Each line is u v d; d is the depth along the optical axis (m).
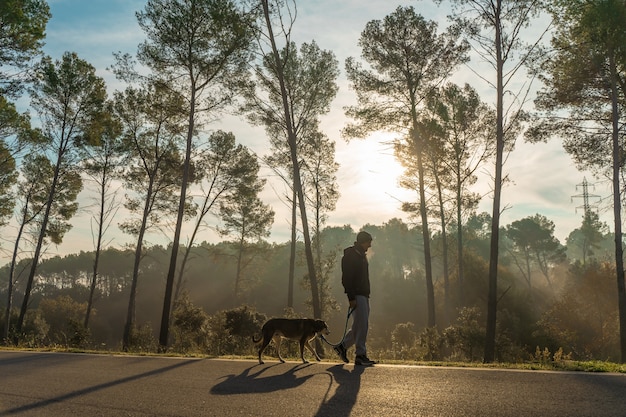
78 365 5.83
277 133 26.44
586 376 4.08
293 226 32.31
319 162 29.67
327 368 5.08
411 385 3.93
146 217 29.91
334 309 33.03
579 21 18.19
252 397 3.69
